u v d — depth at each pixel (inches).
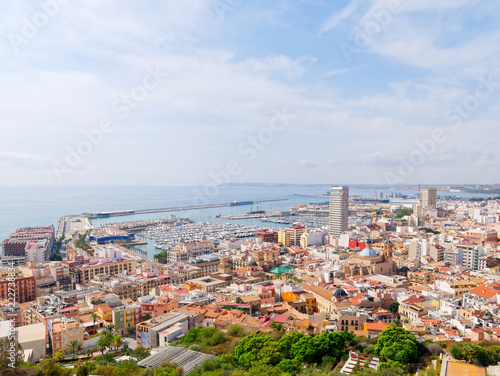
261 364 6535.4
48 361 6958.7
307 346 6904.5
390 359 6441.9
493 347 6609.3
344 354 7003.0
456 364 6102.4
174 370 6378.0
